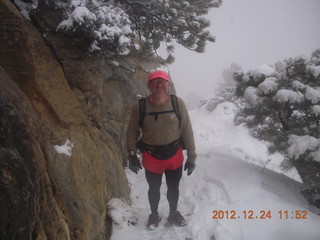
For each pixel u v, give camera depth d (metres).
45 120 2.41
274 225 2.97
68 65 3.26
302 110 4.12
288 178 4.58
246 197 3.54
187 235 3.01
